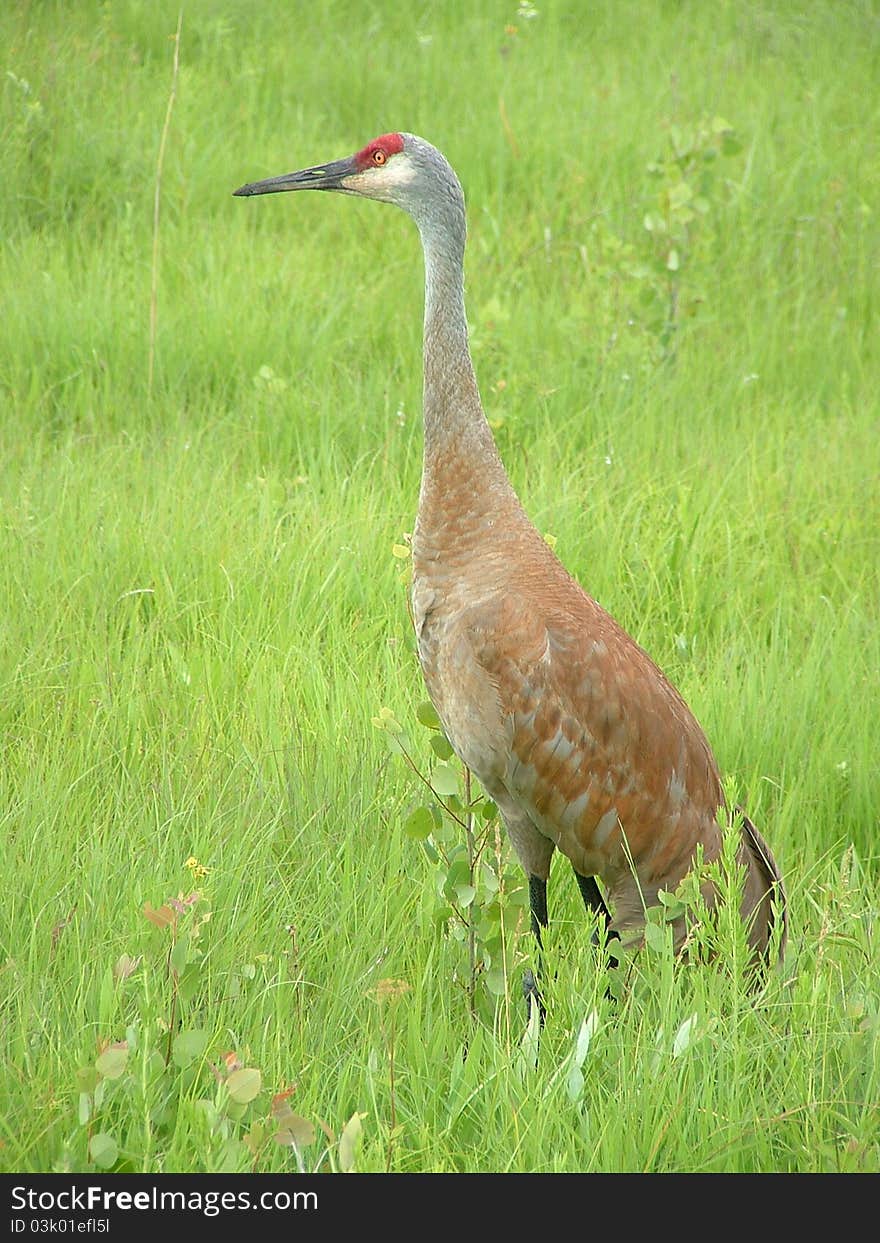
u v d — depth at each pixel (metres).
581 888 8.89
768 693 11.07
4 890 8.34
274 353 16.02
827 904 8.63
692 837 8.40
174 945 7.04
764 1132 7.05
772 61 26.05
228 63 23.20
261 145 21.09
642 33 26.92
